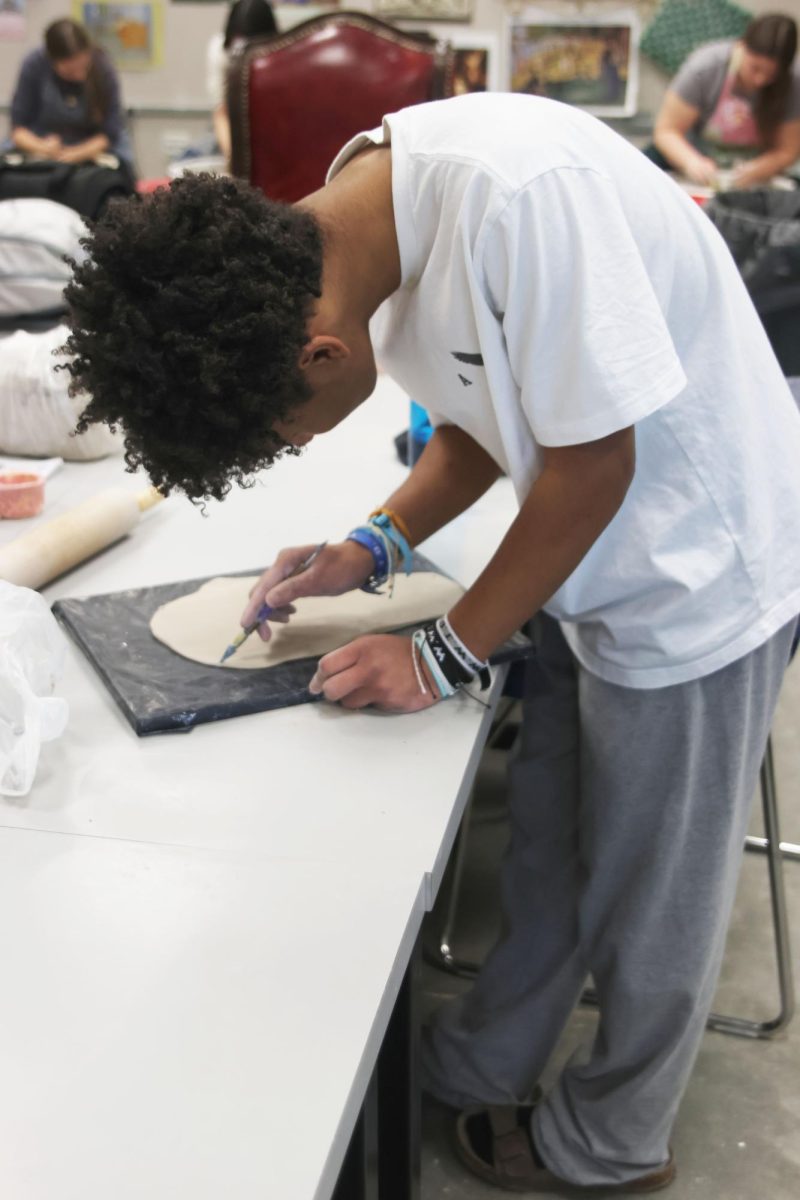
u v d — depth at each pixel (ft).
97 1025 2.15
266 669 3.45
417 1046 3.48
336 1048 2.10
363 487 5.27
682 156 12.43
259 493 5.20
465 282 2.92
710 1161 4.98
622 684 3.60
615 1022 4.18
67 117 15.06
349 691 3.23
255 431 2.78
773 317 5.16
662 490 3.34
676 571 3.36
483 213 2.79
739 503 3.36
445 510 4.08
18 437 5.57
